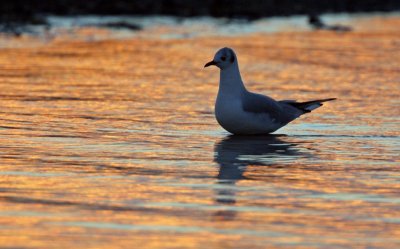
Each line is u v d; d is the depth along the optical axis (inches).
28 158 511.2
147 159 514.3
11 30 1210.0
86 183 448.1
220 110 595.8
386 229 373.1
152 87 810.2
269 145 569.0
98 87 804.0
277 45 1149.1
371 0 1733.5
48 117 653.3
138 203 409.4
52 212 390.9
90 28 1274.6
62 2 1451.8
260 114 594.9
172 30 1290.6
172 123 639.8
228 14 1498.5
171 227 371.6
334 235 363.6
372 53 1081.4
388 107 720.3
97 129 610.5
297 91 804.0
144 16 1432.1
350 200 421.4
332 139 592.4
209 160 515.2
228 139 587.8
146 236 358.6
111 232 362.9
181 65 961.5
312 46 1144.8
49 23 1293.1
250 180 462.3
